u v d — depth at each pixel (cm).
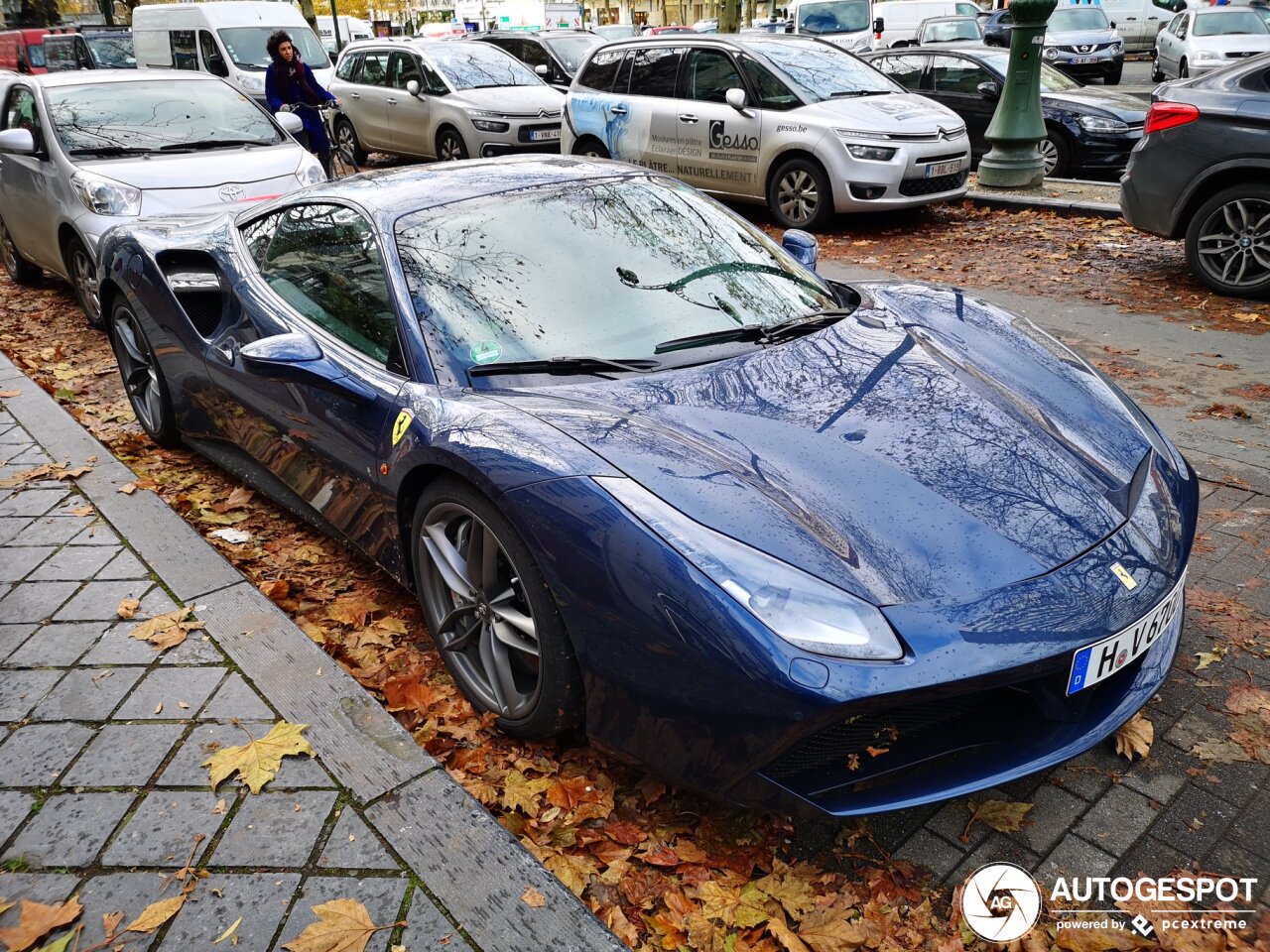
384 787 227
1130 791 236
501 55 1349
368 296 302
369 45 1381
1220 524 356
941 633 194
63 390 540
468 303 287
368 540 304
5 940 193
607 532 211
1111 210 882
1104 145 1069
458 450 240
